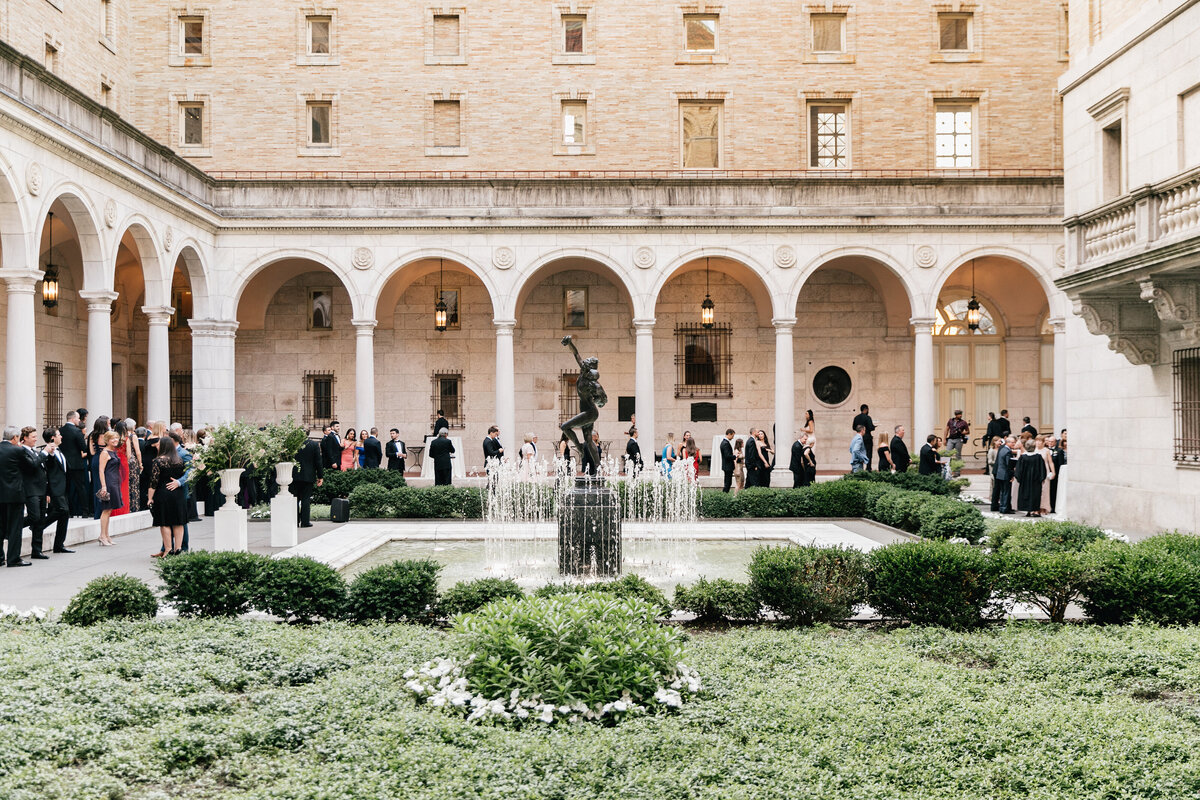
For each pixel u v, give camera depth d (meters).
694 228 26.06
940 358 30.42
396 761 5.18
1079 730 5.73
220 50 29.22
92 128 18.50
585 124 29.44
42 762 5.12
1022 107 29.28
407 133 29.27
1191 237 12.55
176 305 30.25
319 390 29.91
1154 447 16.19
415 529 16.73
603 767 5.14
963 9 29.36
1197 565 9.23
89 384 18.97
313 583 9.05
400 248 26.02
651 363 26.14
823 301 30.11
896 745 5.52
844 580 9.27
